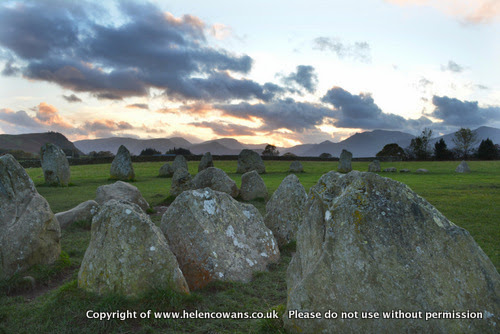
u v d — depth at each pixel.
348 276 5.06
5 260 8.16
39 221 8.95
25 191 9.16
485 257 5.07
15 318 6.36
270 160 69.25
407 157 89.44
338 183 6.06
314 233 5.79
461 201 19.95
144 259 6.51
